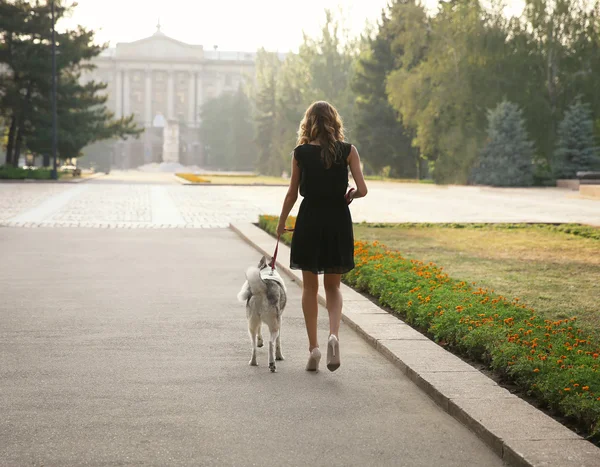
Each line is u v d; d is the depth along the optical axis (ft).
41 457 14.48
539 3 173.88
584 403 16.08
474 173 171.42
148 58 587.68
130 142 579.48
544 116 173.37
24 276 38.45
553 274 40.34
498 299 28.37
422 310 26.20
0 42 187.52
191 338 25.26
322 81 266.77
